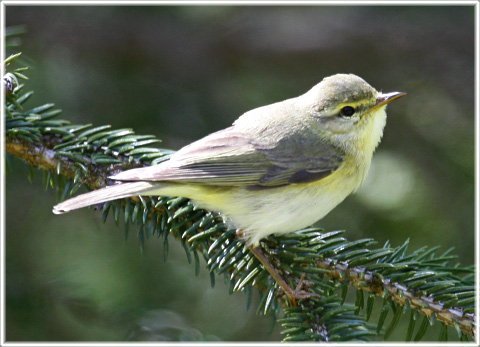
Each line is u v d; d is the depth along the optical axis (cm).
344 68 1420
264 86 1382
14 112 916
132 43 1341
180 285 1149
